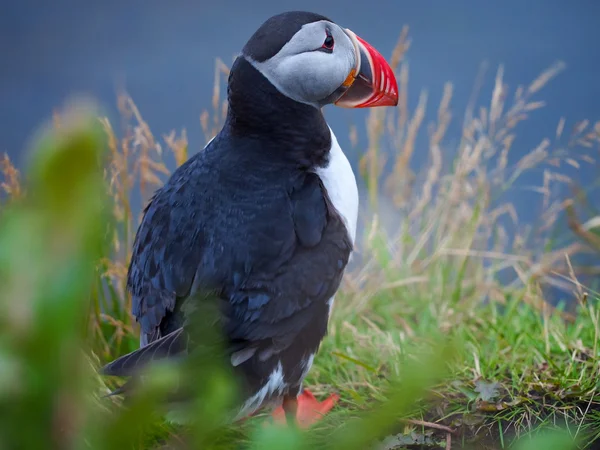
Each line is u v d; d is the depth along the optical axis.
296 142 6.71
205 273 5.93
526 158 10.72
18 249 1.50
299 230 6.21
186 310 5.80
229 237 6.03
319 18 6.86
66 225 1.50
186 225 6.22
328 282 6.20
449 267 10.12
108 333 8.65
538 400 6.78
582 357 7.64
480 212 10.38
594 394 6.80
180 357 5.16
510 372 7.49
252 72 6.68
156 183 9.08
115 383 7.84
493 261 10.55
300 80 6.65
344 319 9.12
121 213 8.81
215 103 9.59
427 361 1.87
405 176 10.88
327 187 6.76
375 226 9.17
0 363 1.59
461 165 10.17
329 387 7.84
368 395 7.54
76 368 1.67
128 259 8.65
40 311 1.55
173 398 4.95
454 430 6.45
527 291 9.27
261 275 5.92
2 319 1.57
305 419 6.93
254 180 6.44
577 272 10.55
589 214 11.20
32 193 1.53
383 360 8.08
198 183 6.50
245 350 5.79
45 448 1.69
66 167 1.46
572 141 10.98
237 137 6.77
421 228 10.86
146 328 6.23
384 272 9.99
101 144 1.49
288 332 5.96
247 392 5.83
